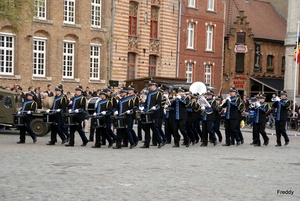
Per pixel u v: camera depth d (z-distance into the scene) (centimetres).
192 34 5928
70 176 1488
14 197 1198
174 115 2583
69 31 4750
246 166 1811
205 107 2714
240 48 6562
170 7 5609
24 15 3941
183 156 2086
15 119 2500
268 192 1332
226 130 2766
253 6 7100
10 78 4375
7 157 1894
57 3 4656
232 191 1330
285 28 7219
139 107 2542
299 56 4641
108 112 2423
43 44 4619
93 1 4941
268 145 2819
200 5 5962
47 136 2970
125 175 1529
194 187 1370
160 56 5550
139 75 5341
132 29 5284
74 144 2567
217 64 6188
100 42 4988
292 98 5594
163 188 1343
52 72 4653
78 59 4825
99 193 1258
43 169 1611
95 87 4956
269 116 4303
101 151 2222
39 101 3344
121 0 5116
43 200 1171
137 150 2323
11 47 4403
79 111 2450
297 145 2862
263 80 6712
